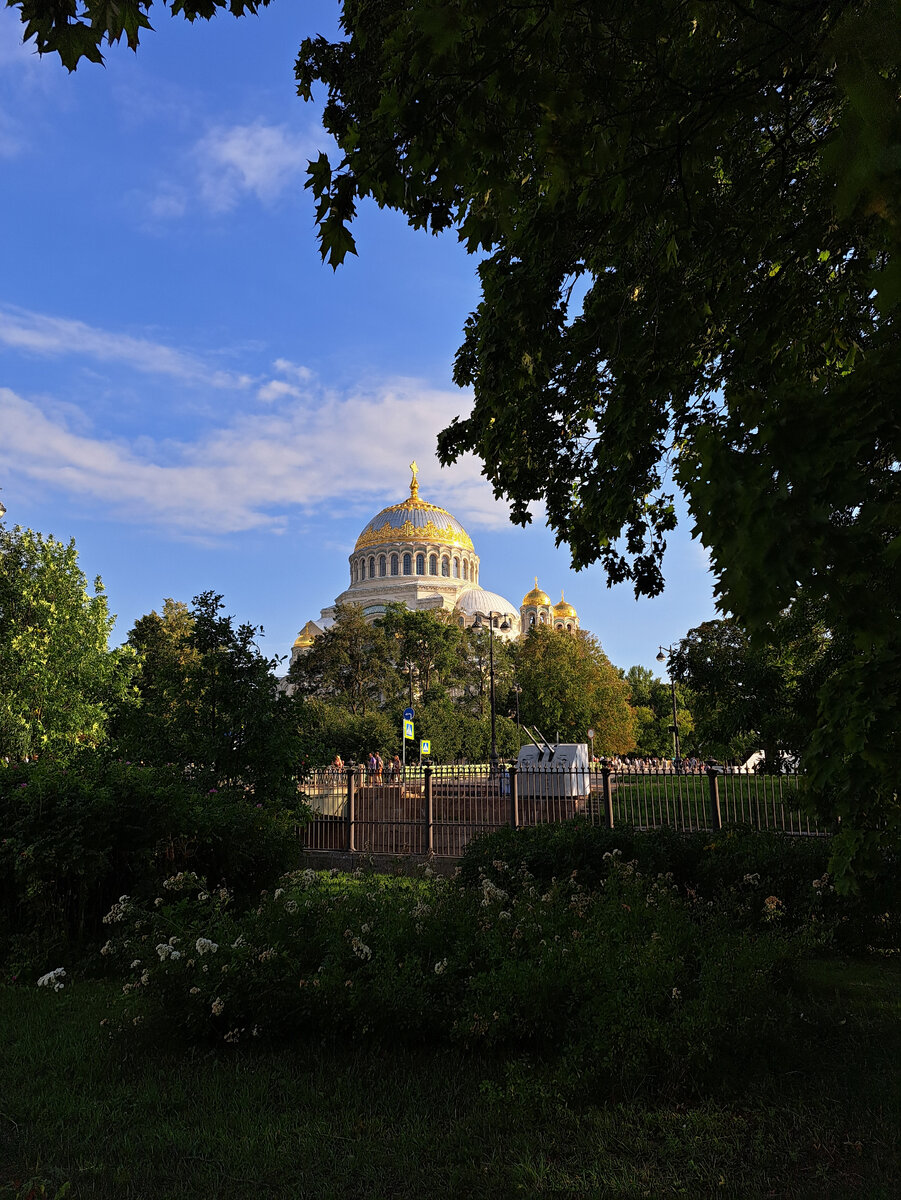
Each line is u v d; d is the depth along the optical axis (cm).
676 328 471
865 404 226
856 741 321
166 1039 638
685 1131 476
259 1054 619
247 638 1418
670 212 393
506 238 494
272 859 1105
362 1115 518
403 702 6625
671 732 7175
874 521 234
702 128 342
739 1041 542
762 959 616
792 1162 443
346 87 516
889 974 804
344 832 1677
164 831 997
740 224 470
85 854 922
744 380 510
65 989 828
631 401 484
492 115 321
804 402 233
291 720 1409
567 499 753
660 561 753
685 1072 526
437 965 637
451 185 330
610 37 322
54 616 2830
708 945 655
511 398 641
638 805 1460
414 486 12362
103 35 284
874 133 198
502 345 563
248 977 639
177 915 784
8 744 2550
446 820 1778
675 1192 415
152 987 642
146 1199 425
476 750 5659
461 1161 457
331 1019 616
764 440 232
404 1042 609
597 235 465
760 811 1331
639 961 580
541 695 6731
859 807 360
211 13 308
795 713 959
